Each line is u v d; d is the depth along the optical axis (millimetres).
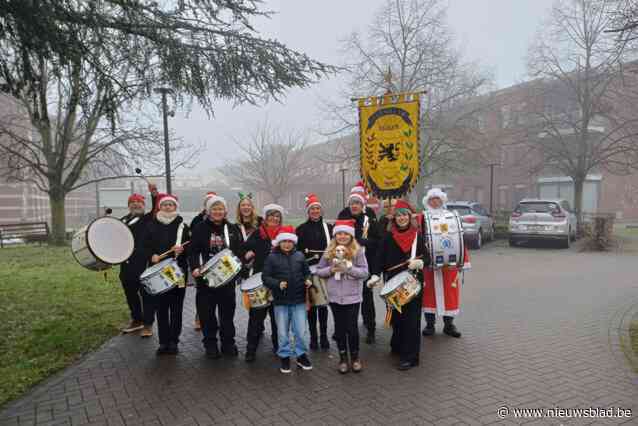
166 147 14875
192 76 7086
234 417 3842
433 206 5926
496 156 30828
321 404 4062
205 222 5453
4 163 20422
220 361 5219
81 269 11852
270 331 6500
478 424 3641
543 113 23547
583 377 4539
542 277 10539
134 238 6258
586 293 8641
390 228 5277
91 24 5906
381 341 5930
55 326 6449
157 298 5324
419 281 4945
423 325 6641
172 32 6965
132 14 6426
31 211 44562
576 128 23016
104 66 6566
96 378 4715
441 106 23125
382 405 4016
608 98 21969
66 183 18766
